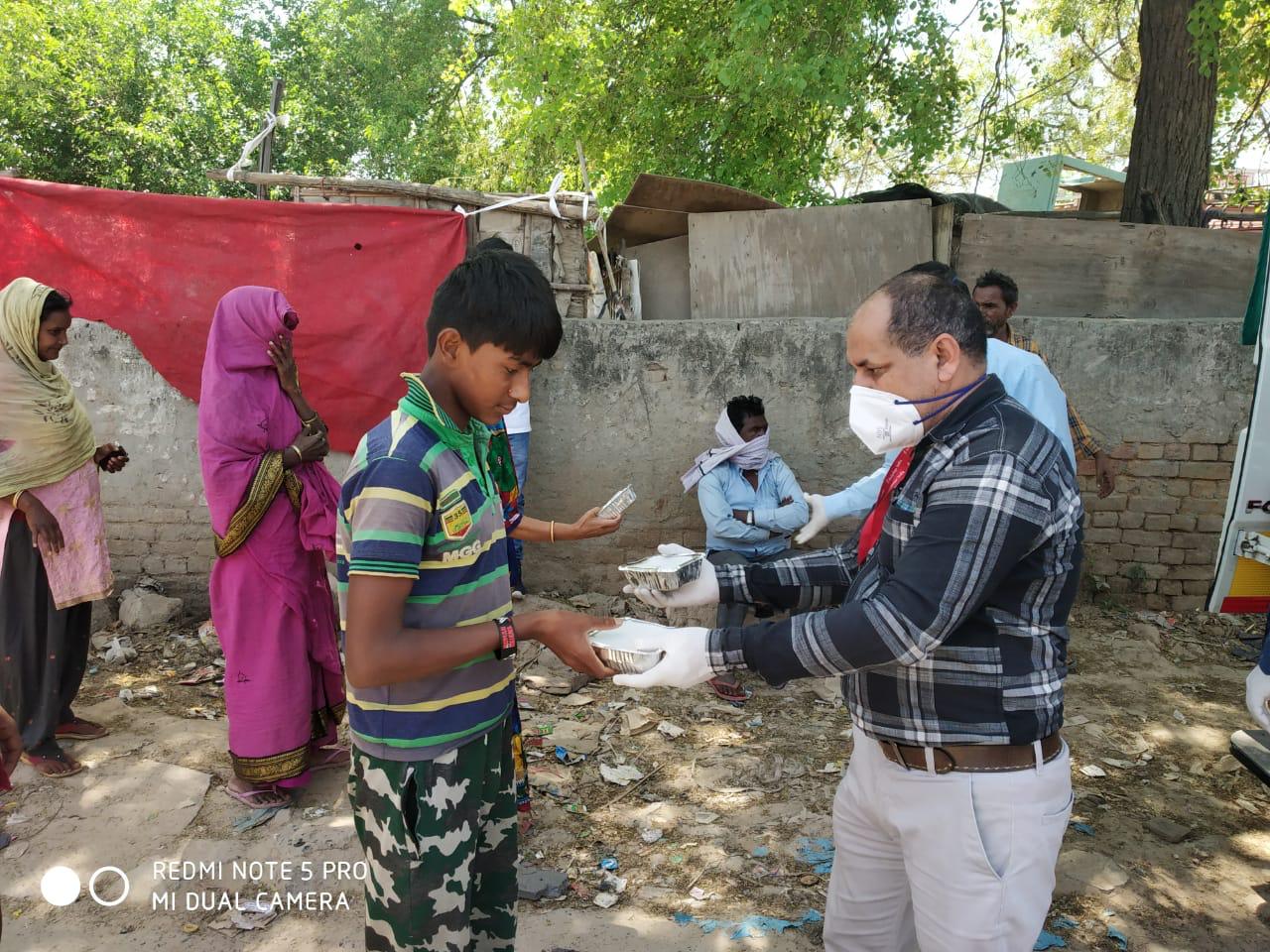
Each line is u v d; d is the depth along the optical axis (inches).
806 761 152.1
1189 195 272.1
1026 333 212.8
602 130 451.5
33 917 109.5
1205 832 132.9
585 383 213.3
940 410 67.2
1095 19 418.9
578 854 124.9
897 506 68.8
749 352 212.8
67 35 697.6
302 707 133.7
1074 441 197.8
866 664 64.2
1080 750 157.0
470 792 71.7
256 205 194.7
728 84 345.7
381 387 201.5
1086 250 234.4
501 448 103.5
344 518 67.4
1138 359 213.0
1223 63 259.6
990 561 62.5
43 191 191.3
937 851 69.9
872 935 82.4
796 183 420.2
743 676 186.7
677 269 247.4
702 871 121.1
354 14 729.6
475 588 69.5
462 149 717.3
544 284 65.8
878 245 229.9
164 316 197.0
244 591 128.6
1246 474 152.4
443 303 65.2
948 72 379.2
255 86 745.6
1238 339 211.3
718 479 191.6
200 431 127.2
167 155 709.9
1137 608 221.8
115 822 128.5
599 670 69.7
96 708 162.7
